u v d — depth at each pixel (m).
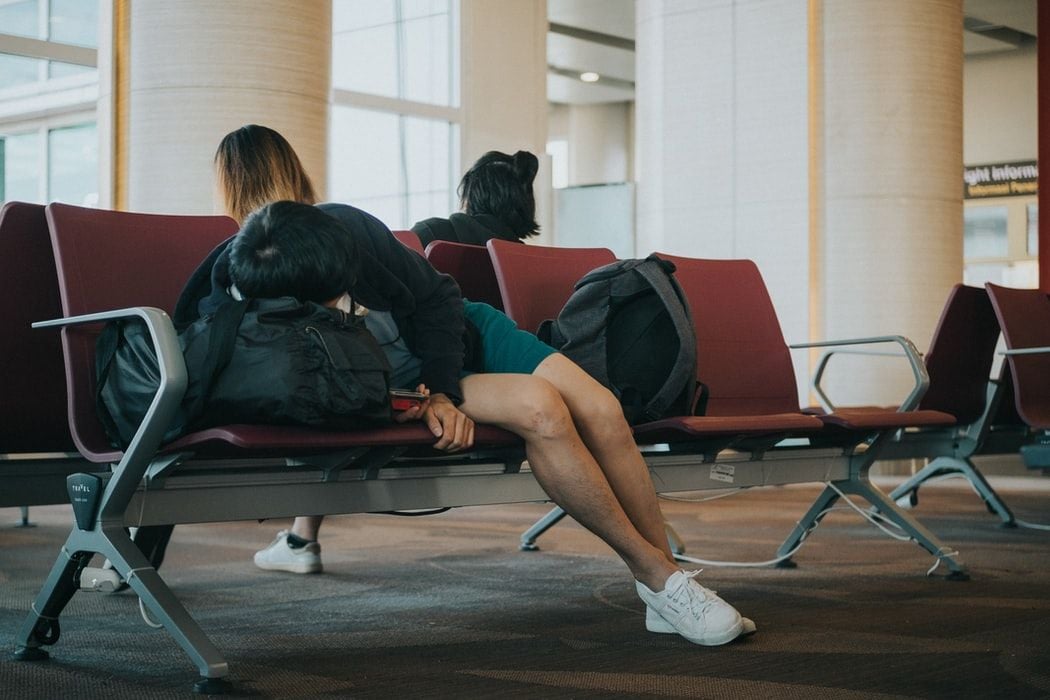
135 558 2.02
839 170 7.08
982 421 4.52
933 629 2.51
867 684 2.00
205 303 2.14
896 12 7.02
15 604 2.92
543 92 9.45
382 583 3.28
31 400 2.48
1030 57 12.67
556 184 16.50
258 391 1.94
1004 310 4.38
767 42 7.26
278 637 2.48
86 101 7.33
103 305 2.34
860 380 7.02
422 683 2.02
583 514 2.29
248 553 4.03
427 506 2.39
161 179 5.01
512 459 2.53
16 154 7.11
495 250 2.98
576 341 2.67
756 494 6.46
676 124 7.56
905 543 4.13
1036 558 3.72
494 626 2.60
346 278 2.09
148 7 5.03
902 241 7.04
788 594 3.01
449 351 2.30
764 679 2.04
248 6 5.00
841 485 3.40
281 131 5.07
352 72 8.57
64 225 2.34
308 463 2.25
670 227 7.57
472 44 8.96
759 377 3.38
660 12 7.62
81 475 2.06
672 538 3.81
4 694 1.93
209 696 1.92
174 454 2.01
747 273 3.50
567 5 12.12
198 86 4.98
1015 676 2.06
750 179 7.32
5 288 2.43
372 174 8.72
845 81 7.08
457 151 8.99
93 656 2.27
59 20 7.22
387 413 2.05
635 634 2.48
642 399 2.69
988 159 12.96
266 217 2.07
